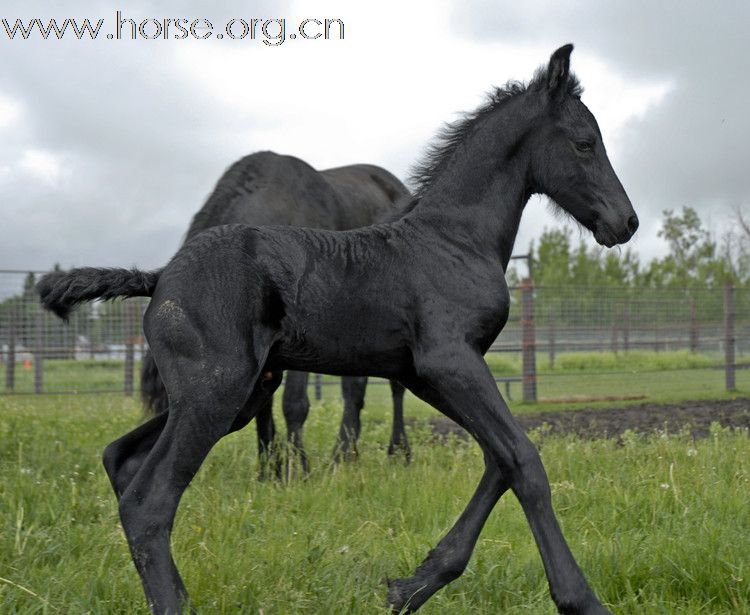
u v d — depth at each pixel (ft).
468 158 12.11
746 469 17.17
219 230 10.97
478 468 18.51
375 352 11.14
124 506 9.88
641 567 11.51
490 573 11.48
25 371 44.14
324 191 21.89
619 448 21.12
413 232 11.60
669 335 54.13
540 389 45.52
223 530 13.08
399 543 13.02
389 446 23.59
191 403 10.05
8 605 9.81
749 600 10.64
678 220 132.36
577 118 12.07
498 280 11.51
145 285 10.87
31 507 14.17
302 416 20.16
